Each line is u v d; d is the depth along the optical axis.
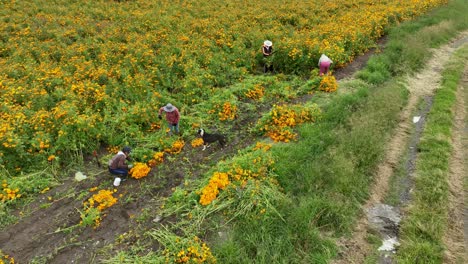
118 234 7.02
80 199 7.86
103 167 8.81
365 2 24.27
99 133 9.40
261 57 14.64
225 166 8.26
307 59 13.91
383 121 10.57
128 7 20.83
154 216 7.41
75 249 6.72
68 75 11.71
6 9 18.38
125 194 7.98
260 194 7.56
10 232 7.04
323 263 6.58
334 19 19.83
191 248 6.43
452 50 17.91
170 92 12.09
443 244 7.11
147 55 13.16
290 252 6.71
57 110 9.27
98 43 14.93
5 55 13.93
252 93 12.13
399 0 24.67
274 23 18.91
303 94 12.39
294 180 8.23
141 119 10.14
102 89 11.00
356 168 8.72
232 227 7.11
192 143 9.62
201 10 20.83
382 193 8.44
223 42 15.41
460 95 13.17
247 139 10.00
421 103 12.33
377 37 18.11
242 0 23.75
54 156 8.62
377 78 13.46
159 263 6.27
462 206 8.10
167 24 17.44
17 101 10.38
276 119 10.13
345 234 7.28
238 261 6.39
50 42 14.62
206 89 12.12
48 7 19.45
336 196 7.89
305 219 7.18
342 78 13.81
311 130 9.81
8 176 8.22
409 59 15.26
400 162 9.40
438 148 9.74
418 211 7.79
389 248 7.09
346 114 10.59
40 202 7.79
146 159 8.93
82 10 19.45
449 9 24.27
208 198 7.46
